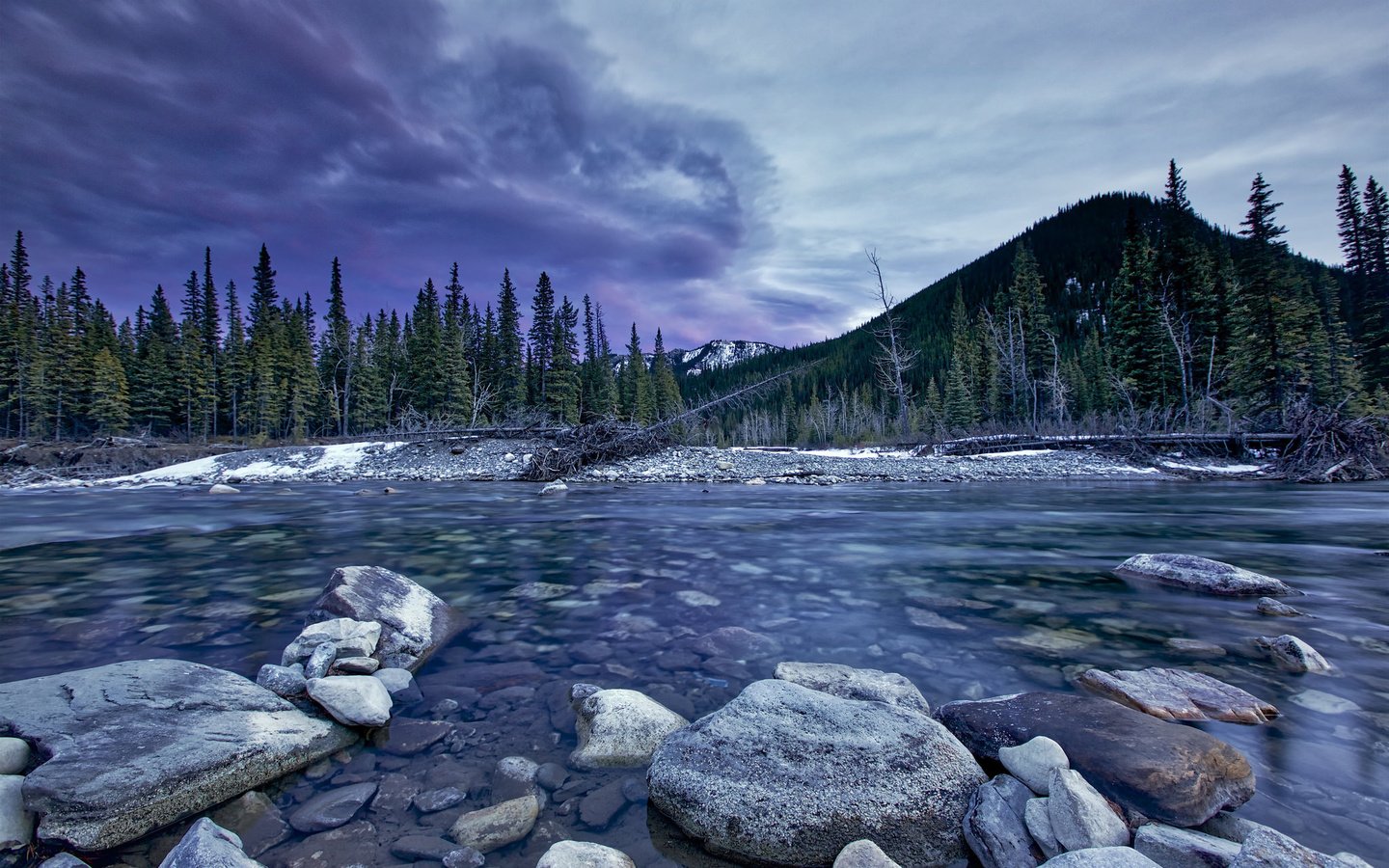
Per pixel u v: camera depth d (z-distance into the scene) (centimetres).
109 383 4712
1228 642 473
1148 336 3547
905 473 2328
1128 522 1177
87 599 612
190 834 217
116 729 283
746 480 2209
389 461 2658
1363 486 1883
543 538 1002
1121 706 308
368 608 477
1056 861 201
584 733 325
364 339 6031
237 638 486
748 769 263
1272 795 265
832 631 507
